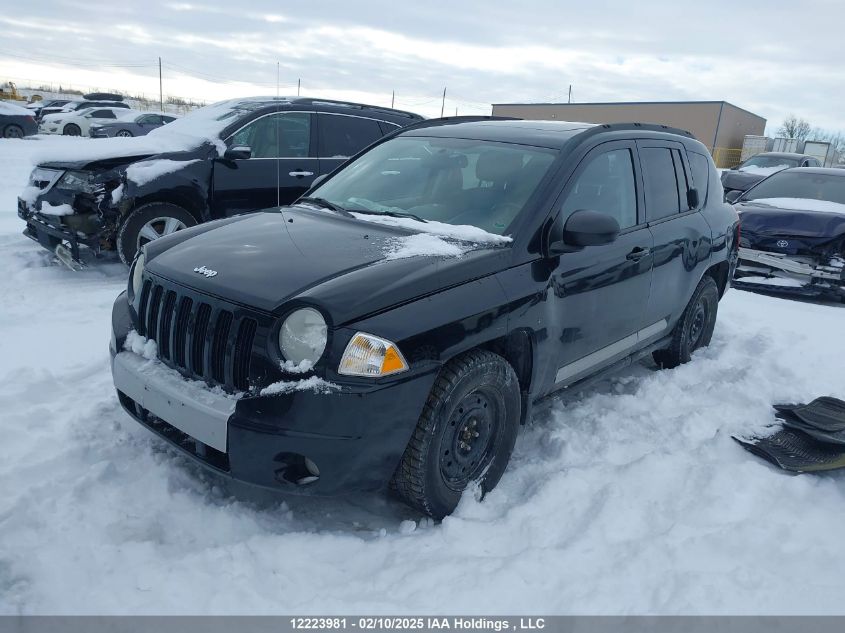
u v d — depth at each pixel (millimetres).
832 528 3125
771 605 2568
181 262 3137
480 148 3930
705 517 3131
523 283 3215
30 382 4027
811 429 3990
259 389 2682
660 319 4566
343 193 4066
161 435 3018
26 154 17719
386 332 2666
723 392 4547
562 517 3086
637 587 2637
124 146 6805
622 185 4082
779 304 7492
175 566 2588
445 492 3023
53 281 6500
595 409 4289
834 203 8539
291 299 2693
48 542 2695
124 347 3240
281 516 3062
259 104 7324
